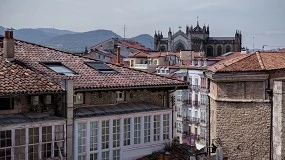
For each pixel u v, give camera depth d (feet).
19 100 81.25
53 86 81.61
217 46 565.53
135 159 93.35
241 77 106.83
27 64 91.97
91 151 86.12
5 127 73.67
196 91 275.18
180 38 562.25
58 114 83.71
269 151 104.94
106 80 92.94
